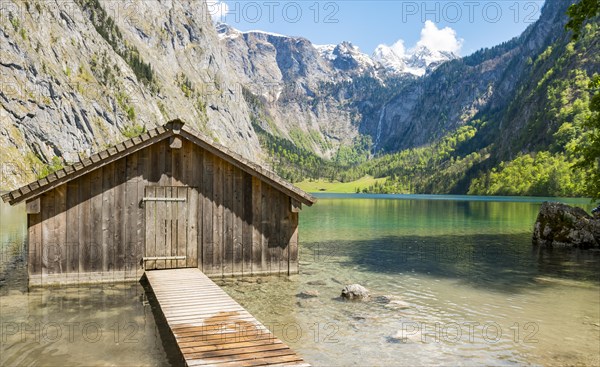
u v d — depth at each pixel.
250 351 9.81
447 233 40.69
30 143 155.12
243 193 19.62
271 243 20.16
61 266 17.06
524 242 34.22
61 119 172.88
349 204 110.88
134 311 14.23
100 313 13.98
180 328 11.23
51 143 163.88
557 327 13.52
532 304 16.25
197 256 18.86
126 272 17.83
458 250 29.78
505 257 26.98
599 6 27.80
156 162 18.33
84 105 190.00
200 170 18.94
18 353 10.70
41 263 16.86
